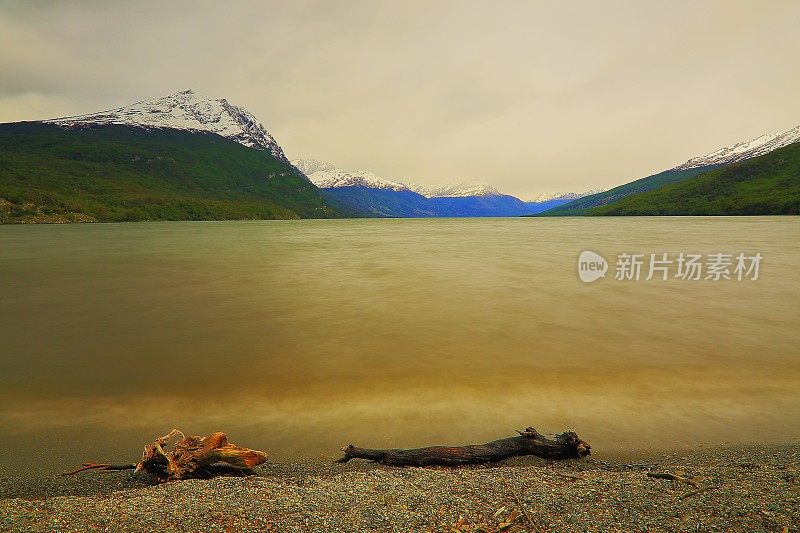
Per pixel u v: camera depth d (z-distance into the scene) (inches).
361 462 348.5
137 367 613.6
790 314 898.1
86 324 856.9
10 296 1128.8
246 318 901.2
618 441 383.9
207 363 628.7
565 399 493.0
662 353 657.0
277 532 226.2
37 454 370.9
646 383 540.4
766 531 219.6
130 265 1742.1
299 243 2920.8
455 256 2036.2
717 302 1015.6
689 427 413.7
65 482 315.3
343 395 511.5
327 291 1187.3
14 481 318.7
